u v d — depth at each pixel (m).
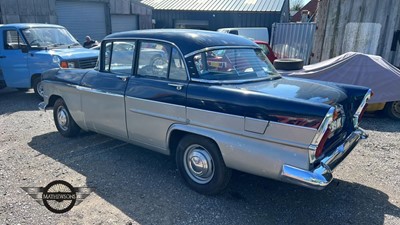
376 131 5.79
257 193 3.59
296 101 2.77
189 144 3.51
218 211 3.24
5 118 6.72
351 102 3.51
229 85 3.34
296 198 3.50
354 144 3.46
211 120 3.21
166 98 3.54
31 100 8.58
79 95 4.65
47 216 3.13
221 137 3.17
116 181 3.85
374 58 6.61
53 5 15.18
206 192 3.49
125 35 4.14
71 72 4.86
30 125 6.17
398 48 8.46
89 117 4.61
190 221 3.07
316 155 2.71
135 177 3.96
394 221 3.08
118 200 3.43
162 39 3.71
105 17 18.31
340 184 3.81
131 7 20.00
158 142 3.78
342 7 8.69
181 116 3.45
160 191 3.62
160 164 4.34
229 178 3.42
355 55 6.62
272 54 11.58
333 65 6.64
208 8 22.64
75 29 16.69
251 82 3.54
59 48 8.45
